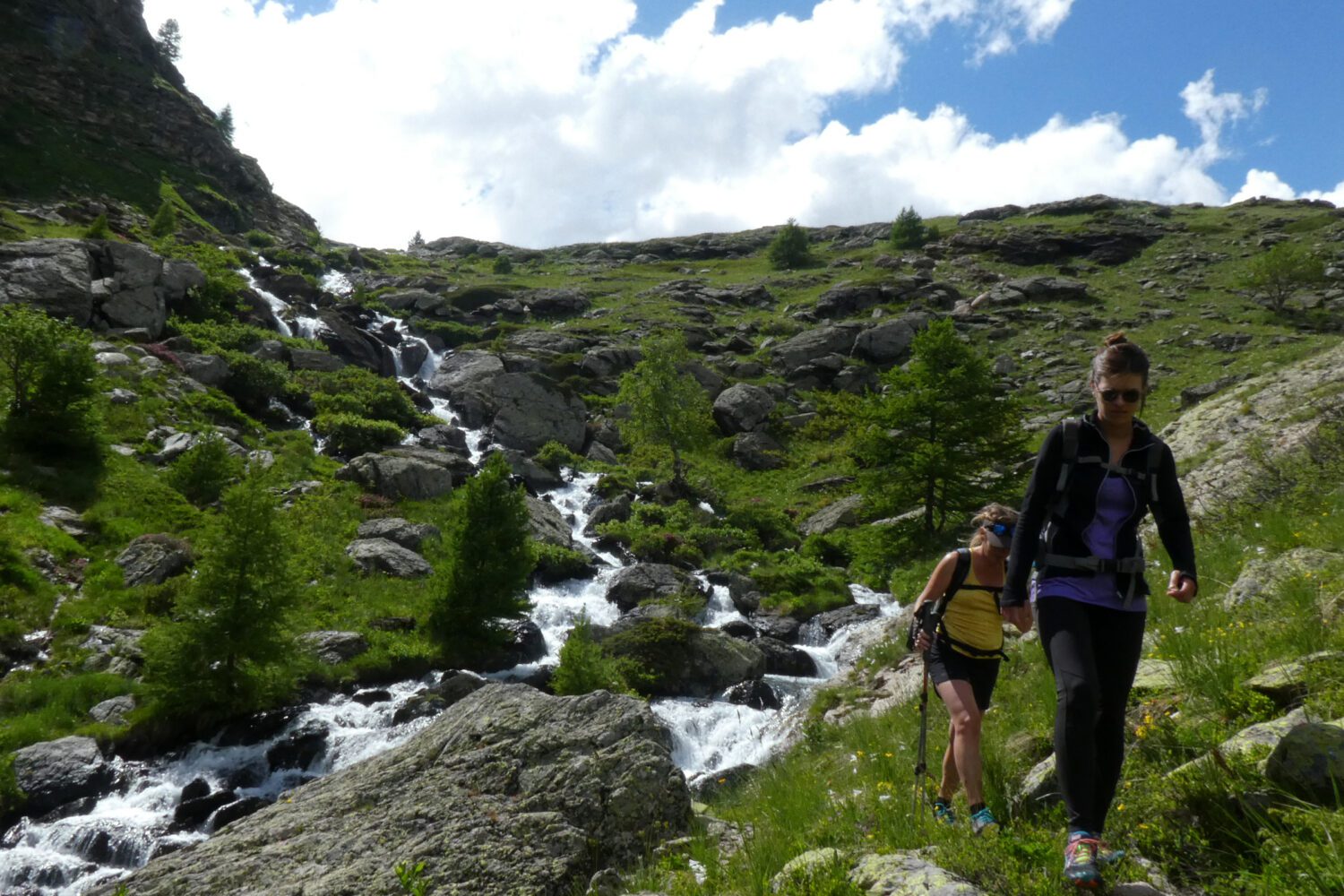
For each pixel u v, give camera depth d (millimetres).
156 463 30219
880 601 28562
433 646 22406
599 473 42750
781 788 7207
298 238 87875
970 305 68250
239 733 17641
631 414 48844
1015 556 3588
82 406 28578
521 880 5320
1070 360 55281
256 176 93062
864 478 31969
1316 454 11812
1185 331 58531
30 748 15734
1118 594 3424
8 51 73125
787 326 66062
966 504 30344
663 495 39219
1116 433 3551
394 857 5520
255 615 18125
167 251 56531
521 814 5820
